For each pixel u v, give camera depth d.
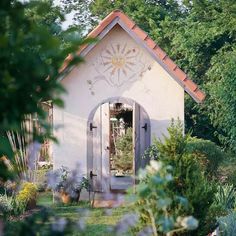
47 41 2.39
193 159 7.64
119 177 21.25
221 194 13.94
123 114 22.67
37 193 15.39
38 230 3.24
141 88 17.11
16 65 2.37
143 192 4.66
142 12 34.53
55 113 17.16
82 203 16.02
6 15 2.41
